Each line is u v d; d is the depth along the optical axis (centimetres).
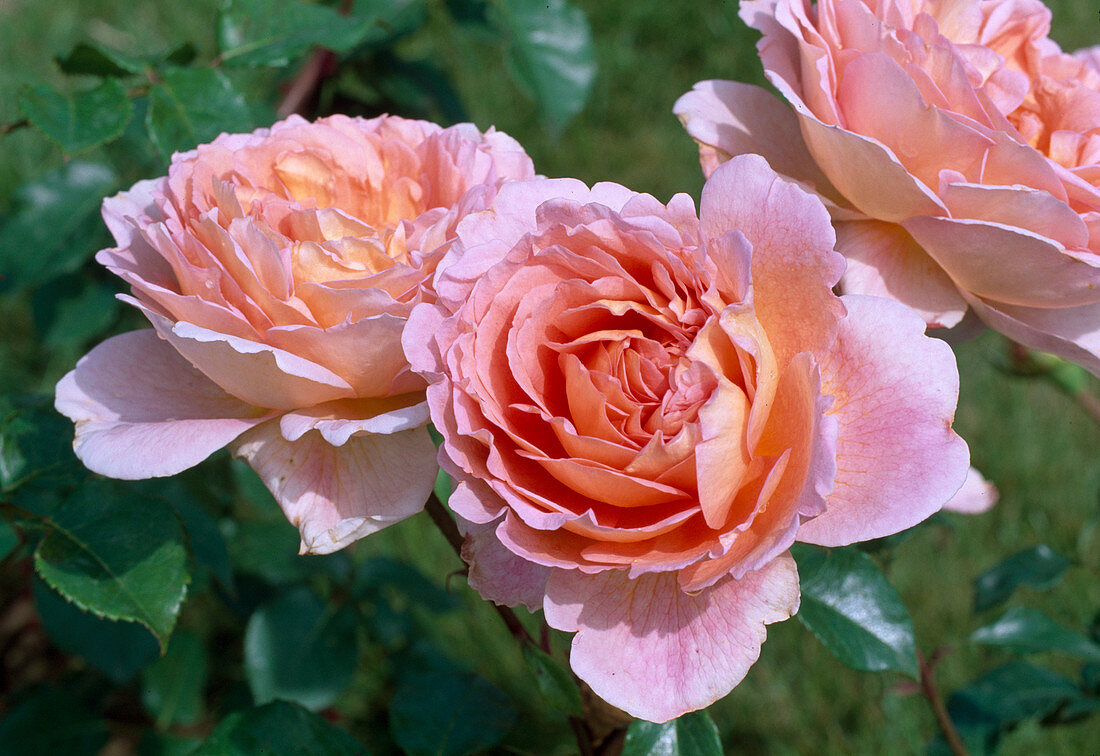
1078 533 101
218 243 48
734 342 44
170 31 138
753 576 45
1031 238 48
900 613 56
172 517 52
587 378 45
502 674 90
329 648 66
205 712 85
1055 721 66
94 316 77
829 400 44
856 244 52
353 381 48
